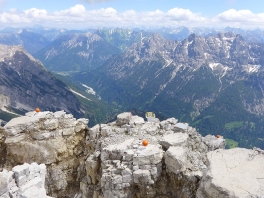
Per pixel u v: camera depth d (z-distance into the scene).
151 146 33.00
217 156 26.91
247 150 28.20
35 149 40.41
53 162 41.06
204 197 23.75
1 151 41.19
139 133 39.16
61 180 41.09
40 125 41.94
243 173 23.44
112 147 34.28
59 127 42.53
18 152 40.53
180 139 34.69
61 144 41.53
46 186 40.31
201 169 29.61
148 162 30.75
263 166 24.61
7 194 23.94
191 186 28.61
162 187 31.27
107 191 31.08
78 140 43.47
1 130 41.28
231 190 20.98
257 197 20.14
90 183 36.72
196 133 40.41
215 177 22.88
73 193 40.66
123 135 38.75
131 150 32.66
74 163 42.50
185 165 29.64
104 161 33.31
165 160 30.91
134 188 31.52
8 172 25.80
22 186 25.39
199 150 36.16
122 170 30.84
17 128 40.53
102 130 41.44
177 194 30.08
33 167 27.64
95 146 40.84
